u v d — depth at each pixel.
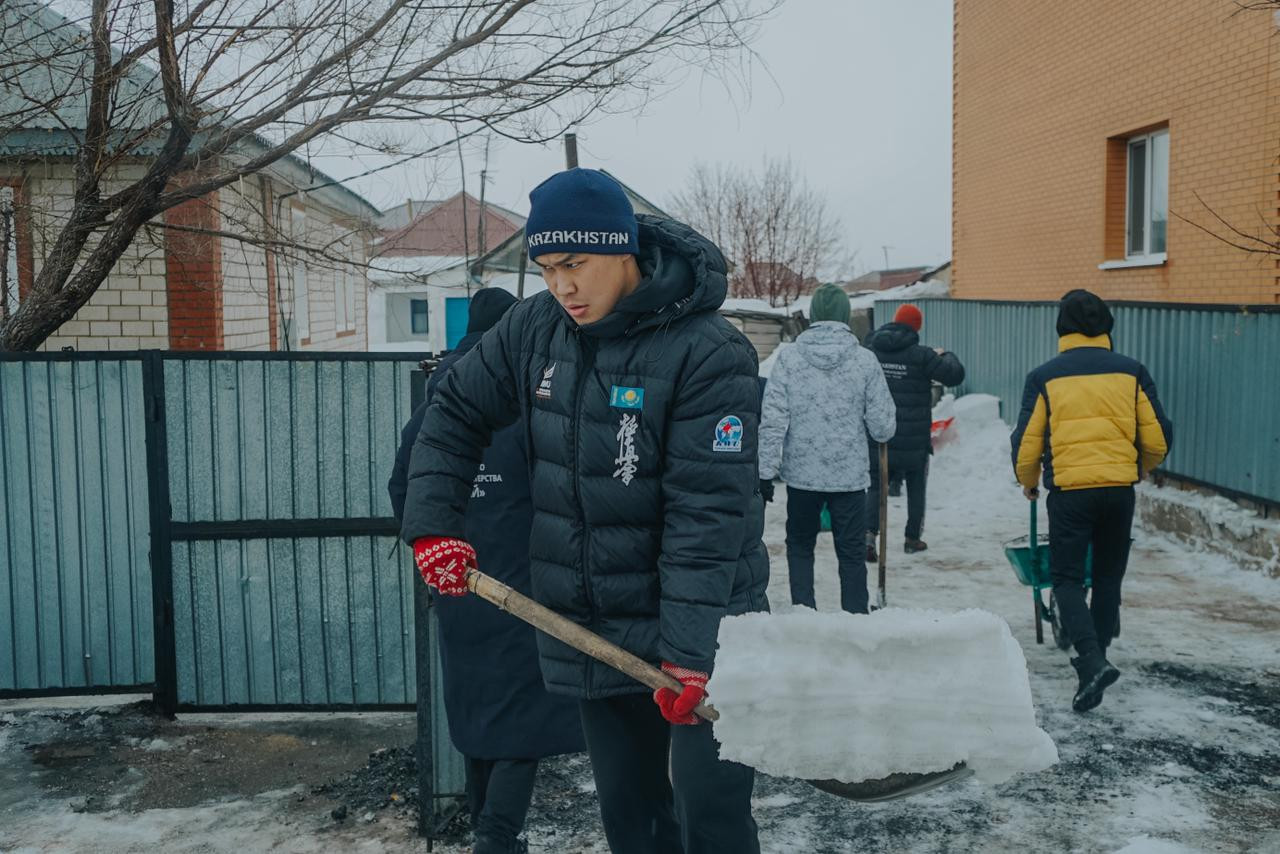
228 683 5.09
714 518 2.36
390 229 7.20
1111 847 3.80
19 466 4.99
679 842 2.72
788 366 5.91
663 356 2.39
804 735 2.12
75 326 10.48
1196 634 6.14
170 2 5.25
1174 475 8.54
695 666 2.31
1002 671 2.11
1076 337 5.28
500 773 3.34
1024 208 13.55
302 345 15.00
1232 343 7.73
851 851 3.80
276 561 5.04
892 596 7.07
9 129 5.92
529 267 14.21
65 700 5.51
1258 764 4.46
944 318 15.34
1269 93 8.83
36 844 3.88
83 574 5.05
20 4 5.48
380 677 5.06
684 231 2.46
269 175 7.18
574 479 2.49
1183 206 10.12
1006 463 10.95
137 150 6.14
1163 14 10.36
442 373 3.46
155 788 4.36
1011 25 13.71
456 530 2.60
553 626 2.41
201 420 4.99
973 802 4.16
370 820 4.02
